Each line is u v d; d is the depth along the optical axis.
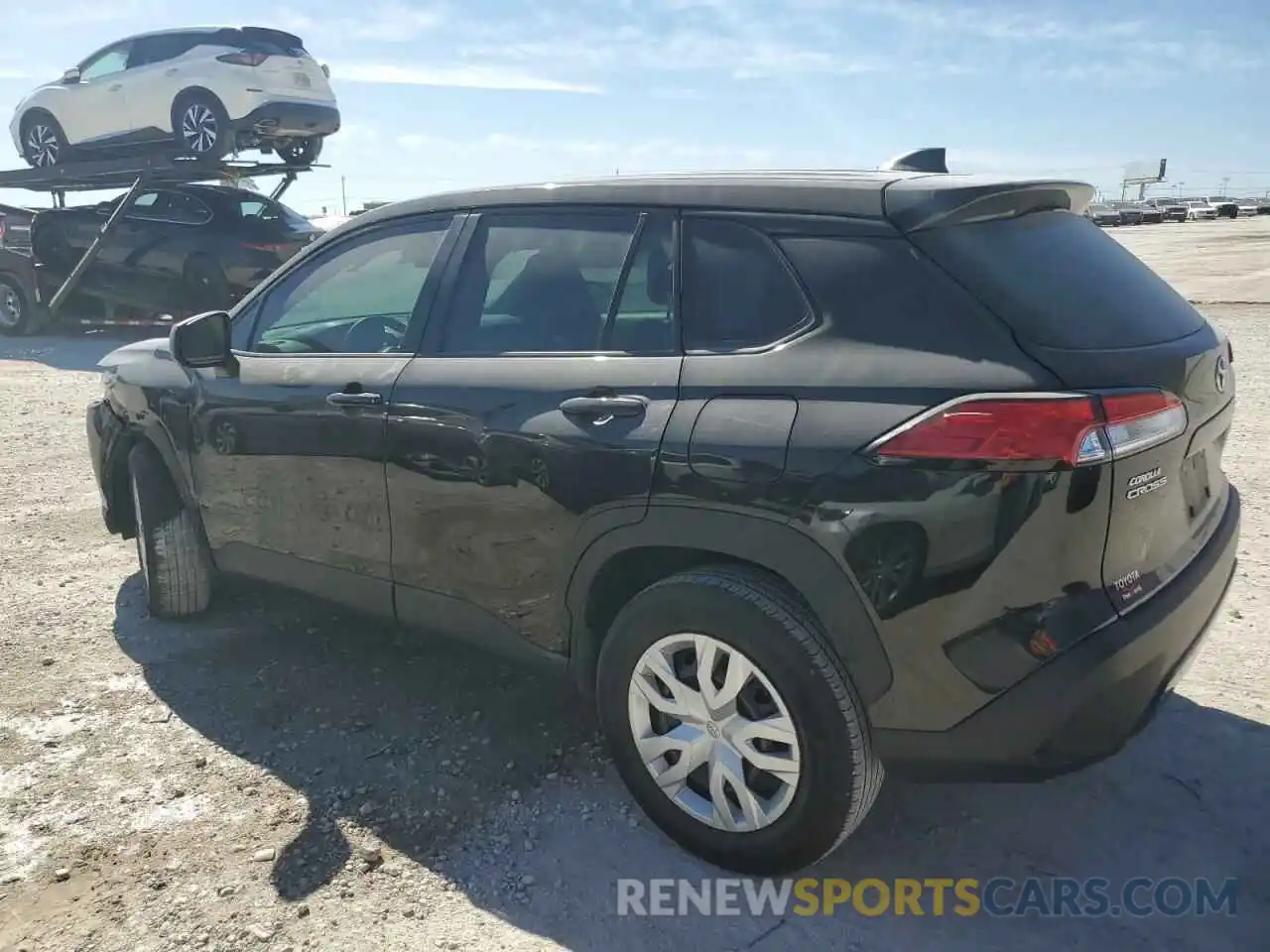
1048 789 3.05
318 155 13.73
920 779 2.46
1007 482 2.16
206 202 12.10
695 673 2.64
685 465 2.52
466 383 3.02
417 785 3.10
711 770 2.61
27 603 4.54
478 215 3.24
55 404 9.31
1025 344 2.24
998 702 2.26
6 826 2.89
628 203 2.90
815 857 2.53
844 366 2.38
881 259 2.43
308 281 3.70
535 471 2.82
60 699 3.64
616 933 2.47
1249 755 3.18
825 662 2.38
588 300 2.90
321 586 3.59
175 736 3.39
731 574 2.53
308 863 2.73
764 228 2.62
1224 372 2.79
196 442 3.88
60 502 6.14
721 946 2.43
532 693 3.69
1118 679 2.27
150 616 4.38
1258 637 4.00
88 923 2.50
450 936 2.46
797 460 2.36
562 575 2.86
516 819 2.93
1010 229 2.57
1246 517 5.39
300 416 3.44
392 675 3.84
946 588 2.23
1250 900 2.57
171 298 12.43
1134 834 2.83
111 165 12.59
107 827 2.88
